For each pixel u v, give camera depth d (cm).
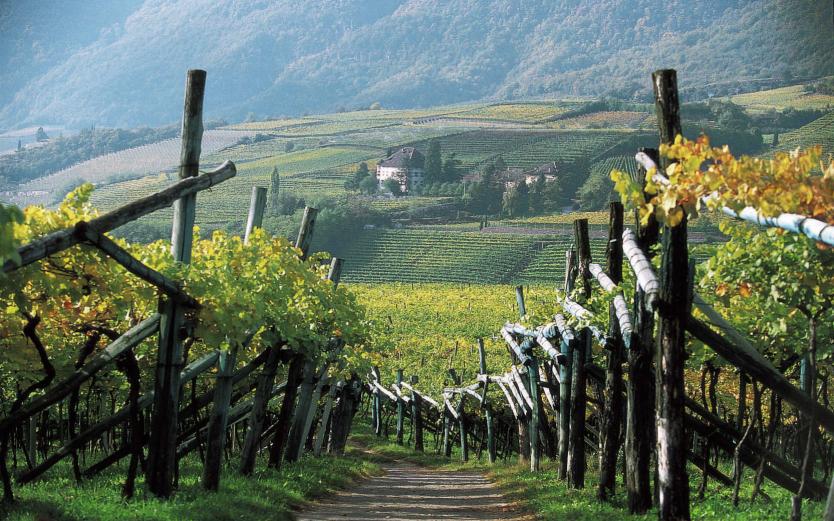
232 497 1447
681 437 1120
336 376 2572
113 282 1239
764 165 912
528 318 2389
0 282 1139
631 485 1416
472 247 16788
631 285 1581
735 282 1299
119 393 2073
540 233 17425
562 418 2048
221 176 1374
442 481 2506
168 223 15338
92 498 1282
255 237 1722
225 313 1307
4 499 1164
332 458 2828
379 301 10531
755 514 1212
